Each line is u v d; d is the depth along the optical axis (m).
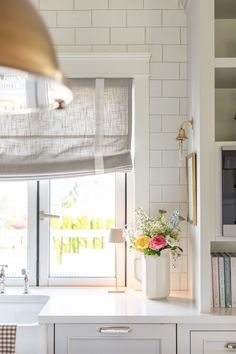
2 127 2.55
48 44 0.65
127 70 2.58
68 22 2.61
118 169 2.56
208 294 2.03
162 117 2.59
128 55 2.57
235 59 2.06
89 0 2.60
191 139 2.36
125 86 2.59
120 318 1.97
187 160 2.42
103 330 1.97
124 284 2.64
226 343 1.98
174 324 1.98
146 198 2.57
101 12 2.61
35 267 2.68
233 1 2.16
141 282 2.51
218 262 2.12
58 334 1.99
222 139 2.47
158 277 2.29
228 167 2.03
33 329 1.98
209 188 2.04
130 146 2.58
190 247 2.41
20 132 2.56
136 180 2.58
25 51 0.60
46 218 2.69
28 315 2.44
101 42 2.61
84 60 2.58
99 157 2.55
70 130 2.56
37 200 2.69
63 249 2.70
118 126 2.58
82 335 1.99
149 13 2.61
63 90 0.77
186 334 1.99
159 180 2.58
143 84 2.58
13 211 2.70
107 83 2.58
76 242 2.70
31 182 2.68
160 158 2.59
